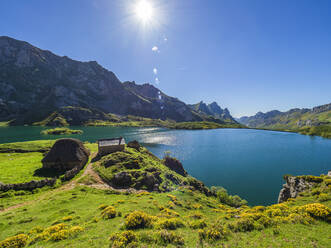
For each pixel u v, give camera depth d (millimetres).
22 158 52250
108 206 20109
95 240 11398
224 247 10836
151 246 10562
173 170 66375
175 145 134750
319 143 150625
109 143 59750
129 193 32219
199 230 12984
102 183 36469
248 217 15438
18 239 12219
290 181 37656
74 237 12148
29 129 192750
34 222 17031
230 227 14117
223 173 75312
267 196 53531
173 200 26578
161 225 13836
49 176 36906
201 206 26547
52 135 156250
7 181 31734
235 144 143375
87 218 16672
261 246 10789
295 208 17344
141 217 14336
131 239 11164
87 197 26531
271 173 75688
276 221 14484
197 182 50875
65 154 43250
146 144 135625
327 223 13688
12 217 18656
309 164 89250
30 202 25031
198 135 198250
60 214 18656
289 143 150125
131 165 46812
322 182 29438
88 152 56312
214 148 125938
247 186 61688
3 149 64125
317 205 15930
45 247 11047
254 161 94062
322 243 10664
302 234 11992
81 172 40969
